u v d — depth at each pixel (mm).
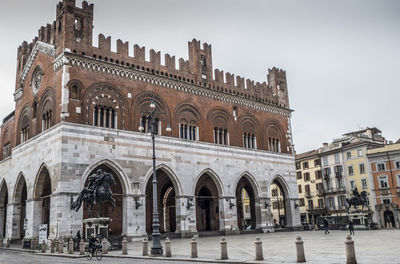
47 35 48125
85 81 42938
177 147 48969
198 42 55438
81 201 34312
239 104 58500
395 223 69938
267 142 61031
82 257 27719
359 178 77125
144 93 47719
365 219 57094
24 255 32250
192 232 48062
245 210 98188
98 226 32531
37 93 47500
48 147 41969
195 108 52719
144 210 43938
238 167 55312
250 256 23375
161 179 53188
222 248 22438
